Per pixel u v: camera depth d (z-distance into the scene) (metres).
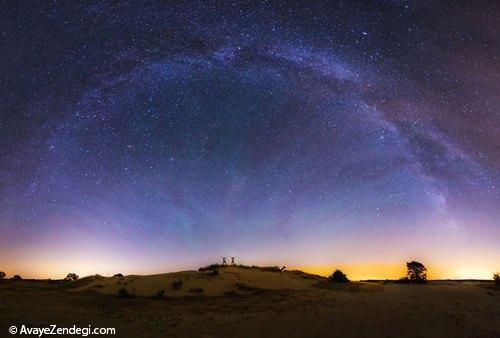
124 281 24.97
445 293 21.94
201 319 16.58
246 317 17.06
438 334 15.42
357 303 19.52
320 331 15.52
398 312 18.05
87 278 28.83
